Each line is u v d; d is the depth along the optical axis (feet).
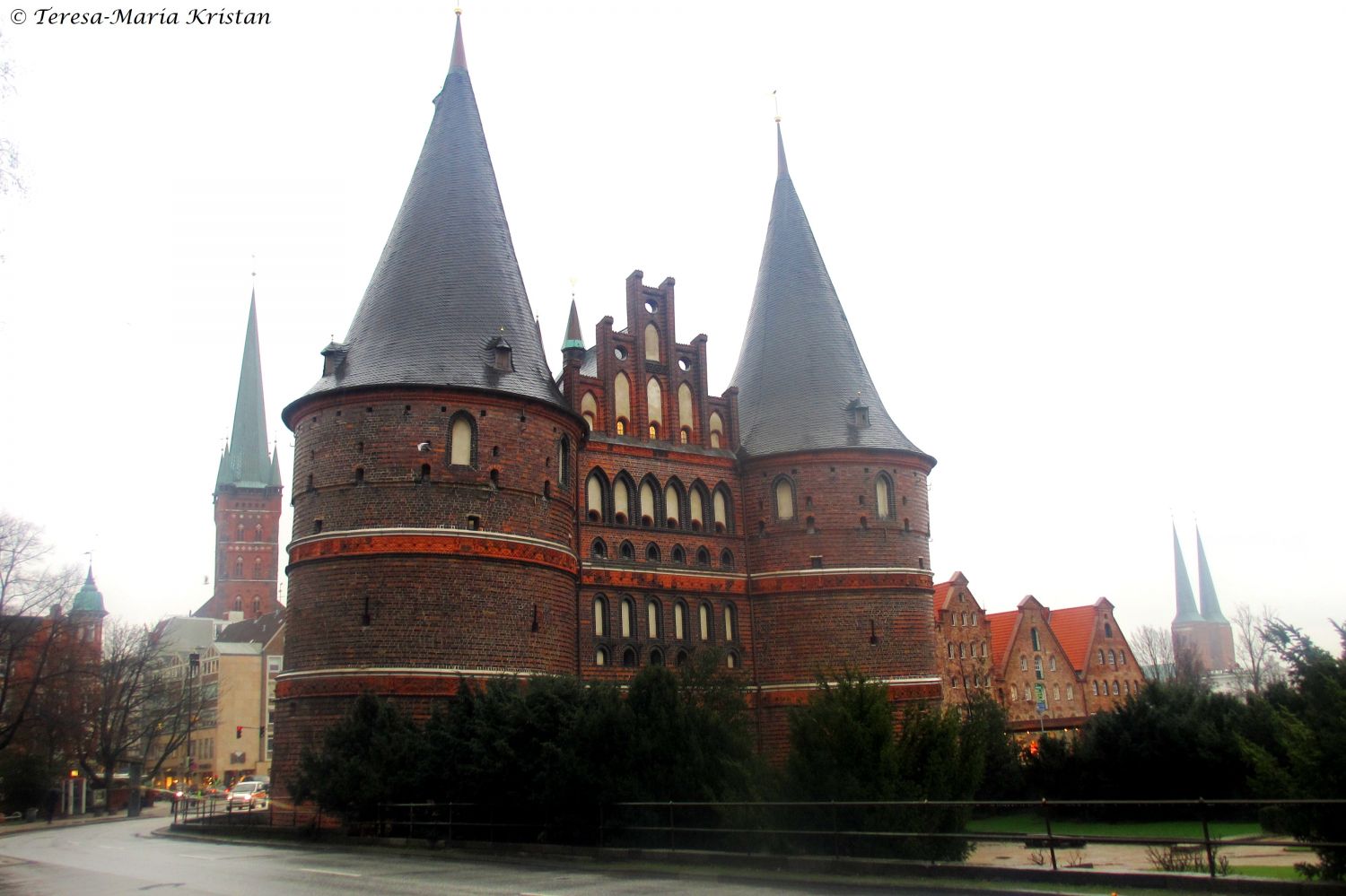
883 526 174.70
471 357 147.23
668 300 180.45
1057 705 327.88
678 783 96.37
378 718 120.37
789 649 171.01
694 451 176.14
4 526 225.35
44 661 236.43
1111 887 66.33
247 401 593.83
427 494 138.62
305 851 111.24
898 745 86.33
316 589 139.13
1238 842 65.98
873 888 70.33
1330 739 66.13
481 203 161.38
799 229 196.65
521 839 107.14
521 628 140.05
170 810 310.04
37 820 264.31
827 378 183.32
